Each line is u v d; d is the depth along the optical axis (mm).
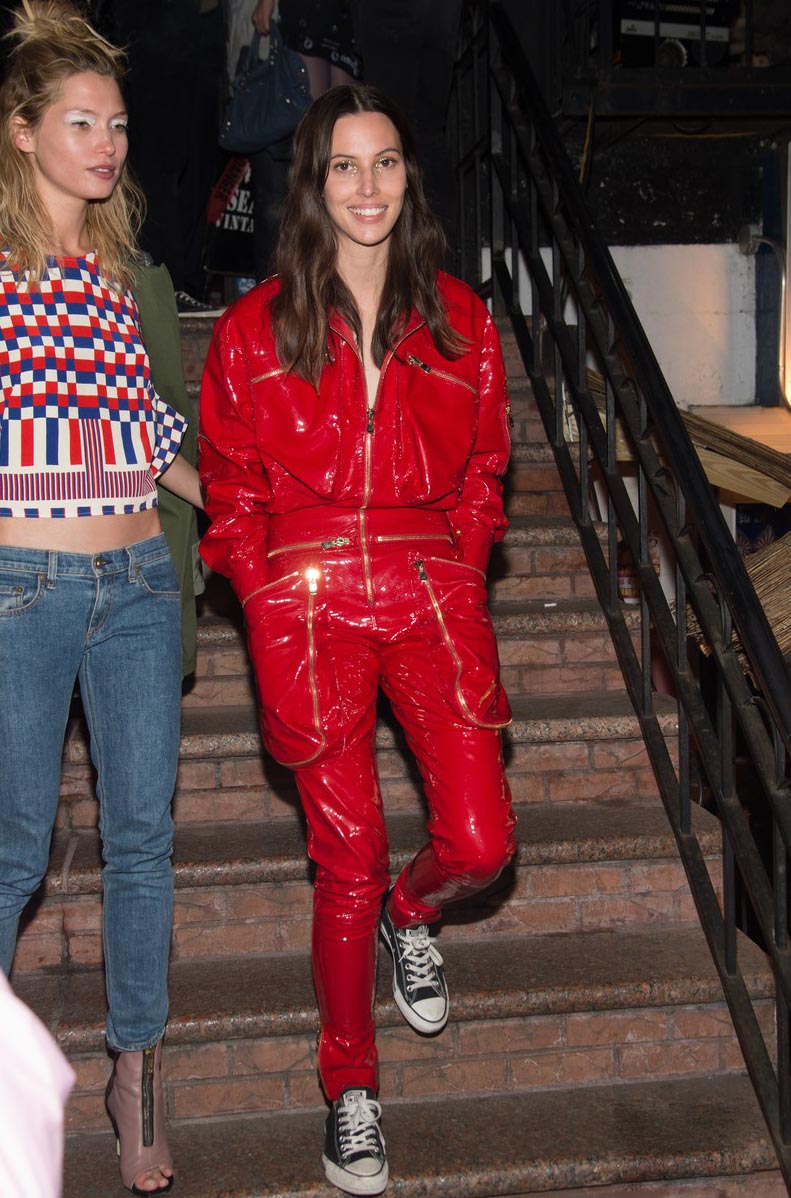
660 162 5422
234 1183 2344
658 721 3203
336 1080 2330
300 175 2141
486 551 2393
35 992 2717
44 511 2016
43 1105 623
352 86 2141
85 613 2053
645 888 2969
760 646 2441
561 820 3090
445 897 2404
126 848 2188
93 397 2055
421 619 2184
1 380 2006
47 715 2055
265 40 4297
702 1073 2729
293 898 2879
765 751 2537
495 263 4746
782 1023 2445
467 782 2203
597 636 3551
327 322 2148
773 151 5410
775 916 2480
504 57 4312
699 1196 2475
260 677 2201
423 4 4461
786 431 5258
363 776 2221
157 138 4605
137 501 2123
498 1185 2381
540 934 2949
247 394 2213
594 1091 2678
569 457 3908
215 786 3143
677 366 5480
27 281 2029
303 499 2213
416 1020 2533
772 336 5441
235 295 5605
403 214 2215
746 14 4961
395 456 2182
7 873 2092
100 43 2020
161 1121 2309
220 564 2301
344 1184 2289
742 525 5496
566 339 3873
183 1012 2568
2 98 1997
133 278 2225
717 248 5461
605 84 4852
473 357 2291
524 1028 2672
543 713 3277
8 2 3635
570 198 3598
